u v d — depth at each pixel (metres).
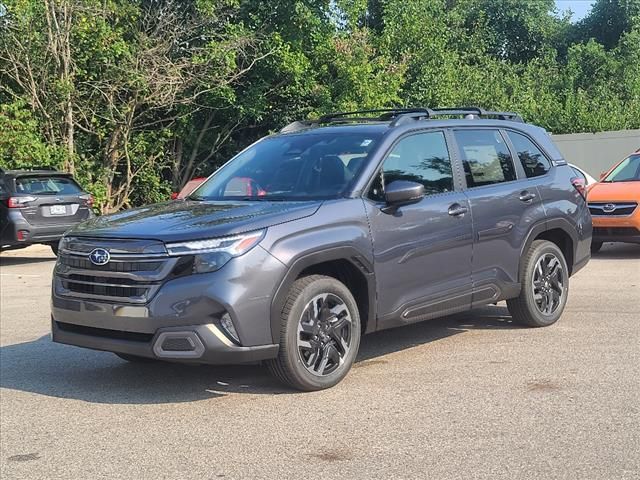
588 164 25.03
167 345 4.92
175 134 22.84
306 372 5.32
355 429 4.67
